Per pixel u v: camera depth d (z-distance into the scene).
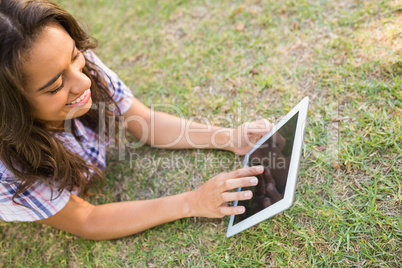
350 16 2.27
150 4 3.04
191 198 1.65
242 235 1.66
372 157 1.69
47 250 1.89
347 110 1.89
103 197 2.02
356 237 1.50
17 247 1.94
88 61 1.73
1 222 2.06
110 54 2.78
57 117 1.43
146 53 2.69
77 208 1.70
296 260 1.52
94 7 3.22
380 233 1.49
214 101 2.21
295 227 1.59
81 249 1.83
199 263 1.64
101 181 1.95
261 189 1.52
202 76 2.37
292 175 1.35
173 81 2.43
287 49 2.30
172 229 1.78
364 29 2.18
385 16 2.18
